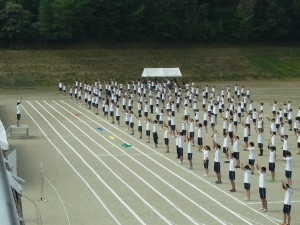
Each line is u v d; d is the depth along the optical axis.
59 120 43.47
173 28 86.50
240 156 29.98
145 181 24.33
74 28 80.19
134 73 74.94
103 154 30.38
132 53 79.06
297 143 32.59
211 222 18.52
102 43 84.00
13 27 75.81
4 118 44.50
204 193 22.36
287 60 85.56
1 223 5.43
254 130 38.91
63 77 71.19
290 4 94.31
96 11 82.62
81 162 28.25
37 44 80.44
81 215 19.30
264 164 27.84
